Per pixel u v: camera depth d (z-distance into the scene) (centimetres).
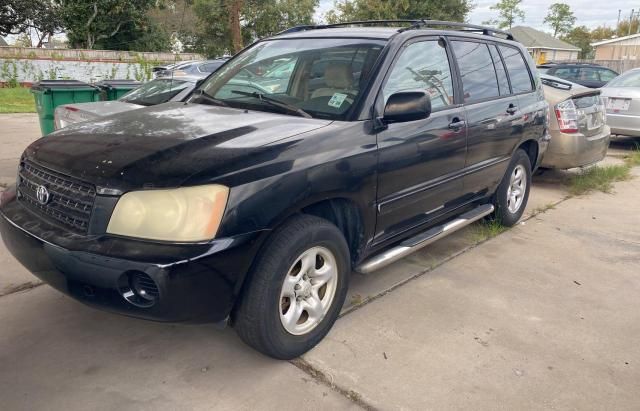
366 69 335
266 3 3316
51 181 269
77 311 332
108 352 290
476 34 454
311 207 298
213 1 3200
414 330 322
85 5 2809
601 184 707
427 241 382
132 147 265
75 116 633
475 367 287
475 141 414
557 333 326
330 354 294
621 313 355
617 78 1002
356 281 389
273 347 273
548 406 258
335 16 3444
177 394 257
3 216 287
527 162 526
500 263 435
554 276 412
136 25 3048
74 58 2322
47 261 250
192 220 236
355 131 305
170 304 234
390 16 3002
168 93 704
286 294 277
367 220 318
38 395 253
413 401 257
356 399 257
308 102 334
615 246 482
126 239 237
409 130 341
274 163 260
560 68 1555
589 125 686
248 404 251
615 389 273
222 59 1285
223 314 254
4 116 1301
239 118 313
